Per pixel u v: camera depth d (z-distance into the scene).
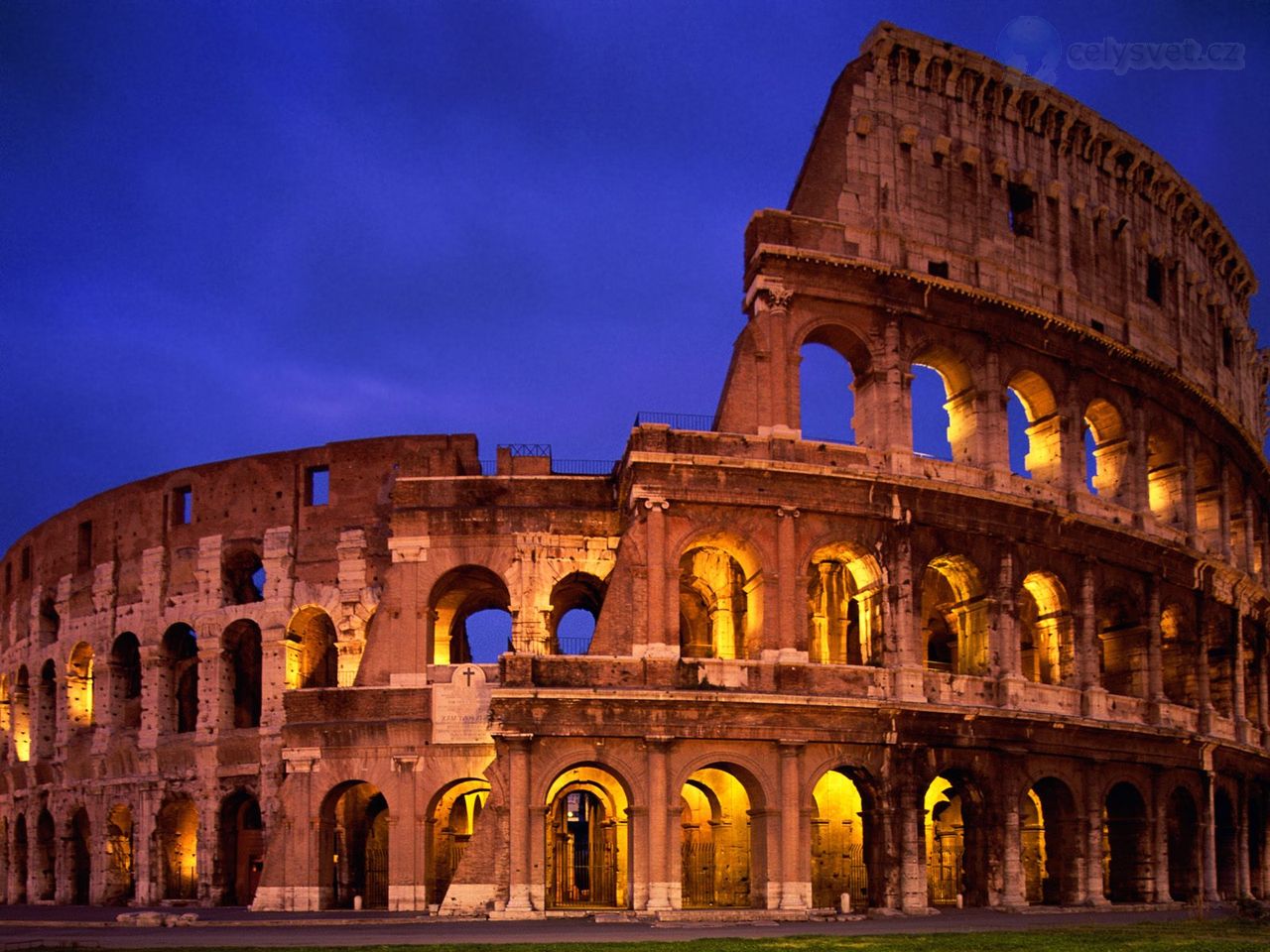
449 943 48.22
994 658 72.69
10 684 107.62
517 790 64.25
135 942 50.69
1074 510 77.25
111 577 93.12
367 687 75.00
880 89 76.88
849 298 72.31
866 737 67.56
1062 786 74.75
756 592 69.06
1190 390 87.62
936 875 78.69
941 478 72.50
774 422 69.75
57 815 96.56
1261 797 93.12
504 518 76.12
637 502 67.88
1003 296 76.31
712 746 66.25
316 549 83.69
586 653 66.88
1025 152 81.56
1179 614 85.62
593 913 62.84
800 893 65.06
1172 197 91.19
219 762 84.31
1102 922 60.38
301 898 73.62
